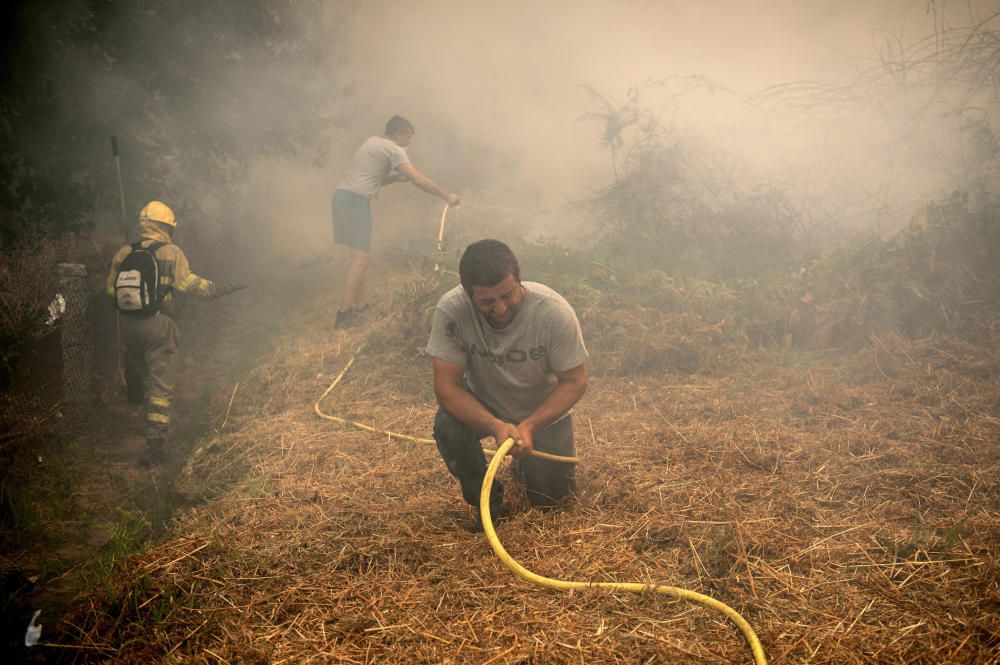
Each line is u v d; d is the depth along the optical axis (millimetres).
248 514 3830
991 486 3750
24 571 3664
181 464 4906
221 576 3221
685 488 3863
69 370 5273
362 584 3162
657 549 3354
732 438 4449
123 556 3422
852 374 5434
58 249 5664
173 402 6078
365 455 4562
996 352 5332
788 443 4371
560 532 3498
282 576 3234
